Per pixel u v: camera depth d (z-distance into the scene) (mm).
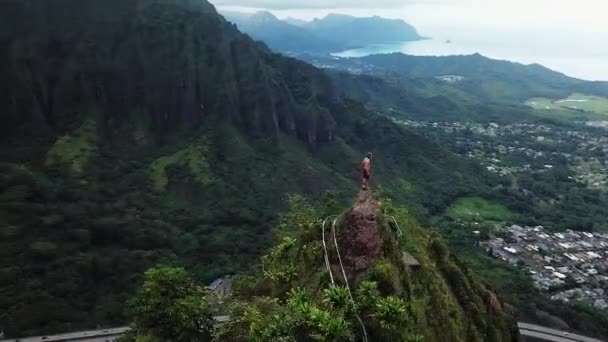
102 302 96938
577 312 104688
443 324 27875
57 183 133125
